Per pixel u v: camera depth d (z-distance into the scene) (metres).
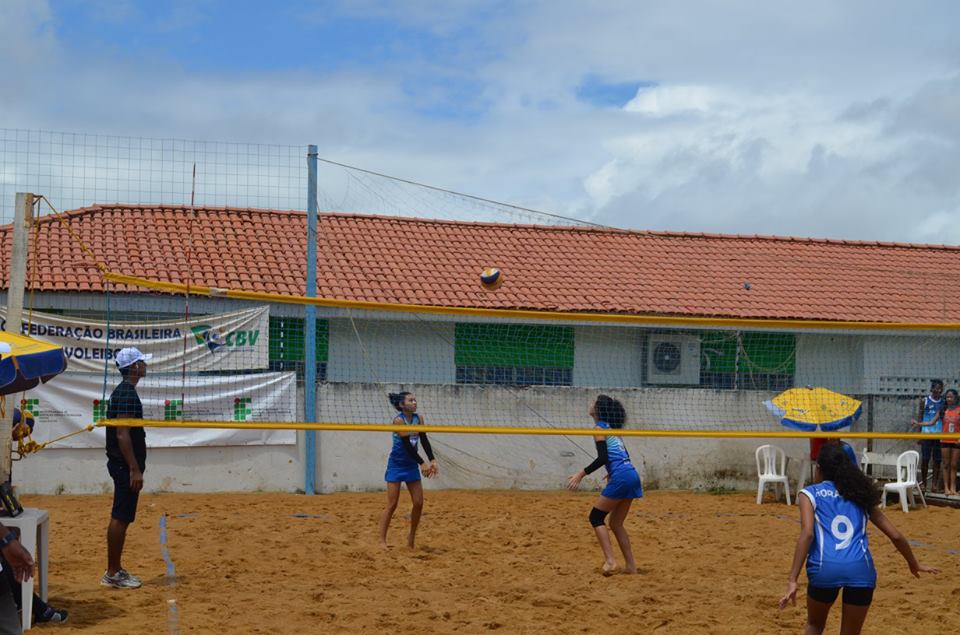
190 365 15.99
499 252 21.19
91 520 12.47
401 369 18.22
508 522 13.15
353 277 18.97
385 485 16.48
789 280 21.50
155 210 20.47
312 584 8.91
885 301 20.89
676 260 21.89
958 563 10.70
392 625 7.48
